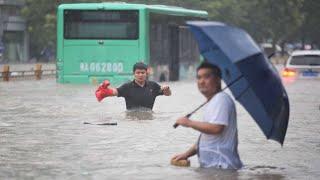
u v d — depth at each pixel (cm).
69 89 5122
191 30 1596
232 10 12325
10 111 3312
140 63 3023
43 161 1823
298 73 6084
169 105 3569
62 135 2367
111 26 5831
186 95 4397
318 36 18350
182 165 1717
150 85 3047
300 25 15288
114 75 5850
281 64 14325
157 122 2752
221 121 1600
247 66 1551
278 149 2064
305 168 1733
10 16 14700
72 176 1605
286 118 1623
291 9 14350
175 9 6612
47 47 15400
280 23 14588
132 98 3031
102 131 2477
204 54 1627
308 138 2345
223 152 1641
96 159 1853
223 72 1639
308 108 3572
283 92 1574
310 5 16188
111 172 1655
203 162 1666
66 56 5916
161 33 6241
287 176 1616
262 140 2264
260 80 1574
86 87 5400
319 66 6066
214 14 11688
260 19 14238
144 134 2384
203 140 1666
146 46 5803
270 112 1619
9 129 2559
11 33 14862
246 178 1568
